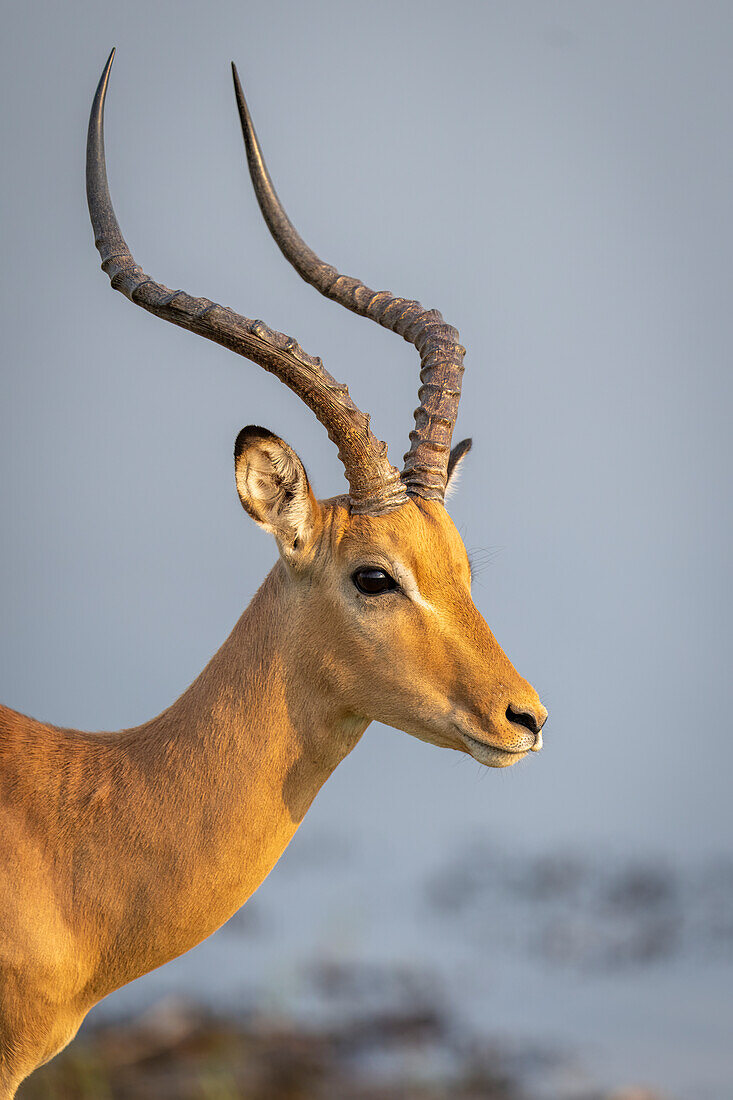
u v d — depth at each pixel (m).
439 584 8.63
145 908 8.52
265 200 10.09
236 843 8.61
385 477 8.70
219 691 8.82
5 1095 8.44
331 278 10.03
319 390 8.60
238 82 9.92
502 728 8.41
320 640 8.70
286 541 8.69
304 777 8.80
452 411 9.23
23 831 8.55
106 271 9.04
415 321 9.67
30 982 8.37
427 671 8.55
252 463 8.60
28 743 8.95
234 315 8.66
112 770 8.76
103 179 9.14
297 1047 14.13
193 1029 14.42
